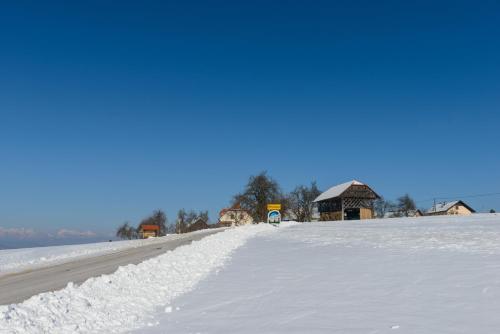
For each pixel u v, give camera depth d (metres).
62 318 8.43
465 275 10.42
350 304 8.84
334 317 8.05
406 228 27.92
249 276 12.96
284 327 7.71
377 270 12.08
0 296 13.66
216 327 8.04
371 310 8.30
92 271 18.75
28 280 17.59
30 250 46.03
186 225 105.25
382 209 108.12
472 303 8.19
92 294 10.12
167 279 12.87
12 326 7.59
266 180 79.06
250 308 9.24
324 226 38.03
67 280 16.36
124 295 10.53
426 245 16.69
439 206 98.00
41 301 8.98
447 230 23.97
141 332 7.97
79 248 43.84
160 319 8.87
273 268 14.02
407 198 108.25
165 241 37.88
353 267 12.89
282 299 9.77
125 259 23.06
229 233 29.80
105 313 9.06
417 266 12.12
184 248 19.75
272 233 31.27
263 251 19.08
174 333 7.80
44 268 23.02
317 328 7.50
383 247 17.11
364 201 77.06
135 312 9.38
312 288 10.59
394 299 8.93
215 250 19.72
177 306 9.90
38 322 8.01
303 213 93.75
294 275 12.48
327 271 12.61
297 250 18.48
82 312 8.91
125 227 116.00
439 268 11.55
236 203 81.75
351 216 77.44
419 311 7.98
